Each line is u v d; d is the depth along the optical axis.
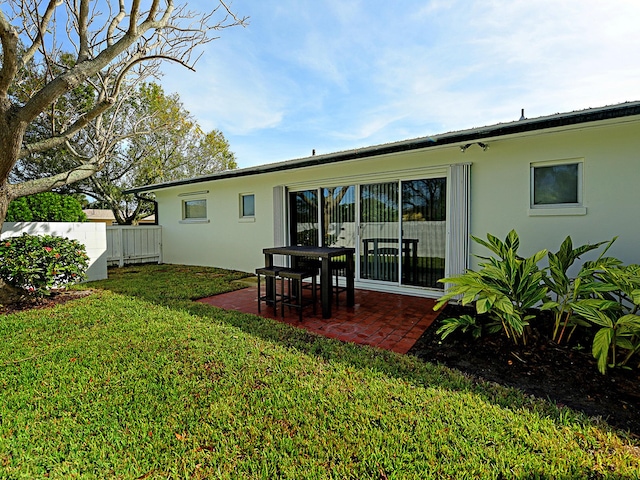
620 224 4.25
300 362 3.18
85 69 4.30
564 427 2.18
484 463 1.87
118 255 10.72
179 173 17.75
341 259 6.96
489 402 2.50
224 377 2.87
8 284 5.27
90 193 15.38
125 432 2.15
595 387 2.74
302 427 2.20
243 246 9.21
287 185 7.90
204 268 10.01
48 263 5.43
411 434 2.12
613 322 2.95
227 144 21.28
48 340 3.73
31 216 7.39
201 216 10.62
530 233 4.88
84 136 10.56
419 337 3.99
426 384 2.79
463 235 5.33
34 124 11.20
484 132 4.49
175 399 2.52
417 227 6.06
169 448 2.01
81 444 2.05
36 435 2.12
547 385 2.79
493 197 5.16
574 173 4.59
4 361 3.18
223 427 2.20
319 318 4.78
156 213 12.28
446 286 5.61
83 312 4.87
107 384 2.75
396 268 6.34
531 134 4.35
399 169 6.10
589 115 3.78
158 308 5.14
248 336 3.89
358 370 3.03
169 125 9.70
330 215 7.30
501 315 3.52
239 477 1.79
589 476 1.78
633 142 4.12
